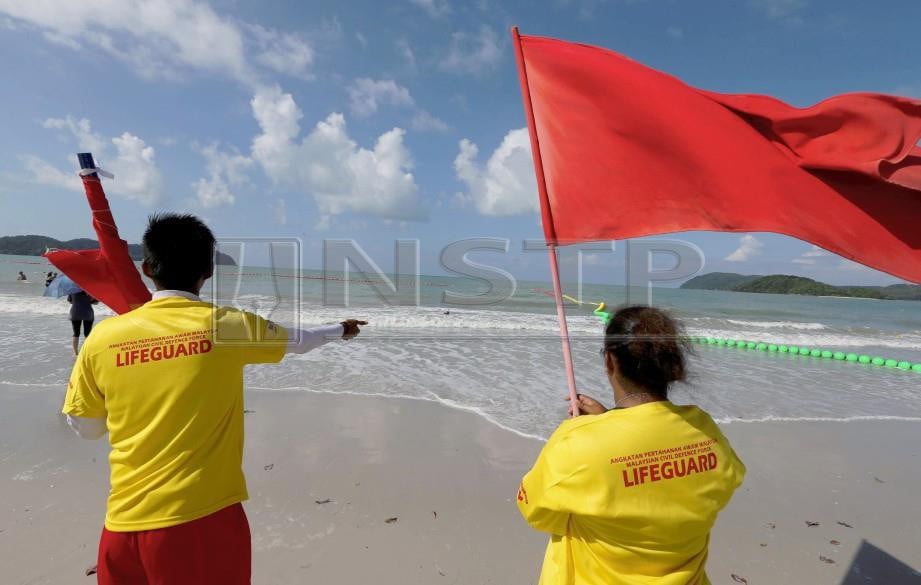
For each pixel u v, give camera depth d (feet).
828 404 23.95
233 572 6.17
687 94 6.85
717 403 23.39
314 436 17.35
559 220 6.86
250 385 23.26
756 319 64.03
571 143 7.05
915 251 5.58
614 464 4.64
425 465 15.33
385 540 11.53
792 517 13.11
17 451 15.38
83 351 6.11
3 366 25.22
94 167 7.40
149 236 6.35
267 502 13.05
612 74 7.19
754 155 6.26
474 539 11.62
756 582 10.51
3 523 11.67
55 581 9.84
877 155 5.75
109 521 5.95
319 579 10.16
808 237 5.65
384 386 23.66
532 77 7.50
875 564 11.21
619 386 5.41
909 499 14.26
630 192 6.55
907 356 39.73
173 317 6.11
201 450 6.00
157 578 5.81
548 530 5.23
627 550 4.69
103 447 15.89
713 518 4.80
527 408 20.94
